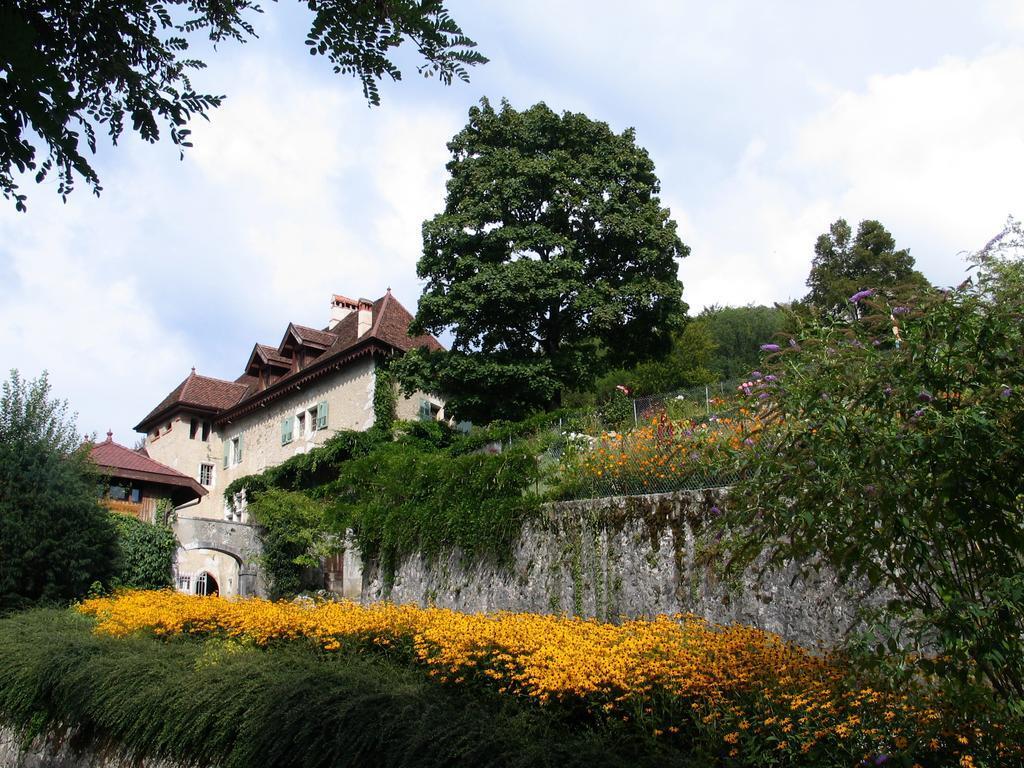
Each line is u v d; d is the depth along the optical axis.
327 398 27.73
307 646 9.48
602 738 5.77
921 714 4.50
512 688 6.91
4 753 10.45
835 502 4.34
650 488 9.76
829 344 4.73
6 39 2.34
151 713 8.54
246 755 7.19
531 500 10.90
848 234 33.91
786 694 5.22
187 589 29.70
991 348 3.99
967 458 3.91
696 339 33.72
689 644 6.52
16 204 2.71
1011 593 3.78
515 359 21.75
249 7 3.57
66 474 16.86
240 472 32.69
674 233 22.70
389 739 6.27
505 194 22.03
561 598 10.05
